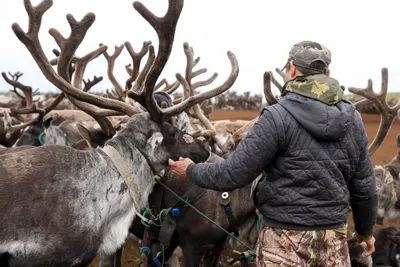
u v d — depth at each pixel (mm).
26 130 5848
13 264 2287
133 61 4738
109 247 2738
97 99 3033
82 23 2920
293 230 2268
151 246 3623
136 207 2842
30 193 2330
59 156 2512
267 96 3762
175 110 3021
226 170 2293
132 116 3035
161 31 2699
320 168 2227
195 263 3527
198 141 3102
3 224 2234
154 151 2949
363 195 2443
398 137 5203
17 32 2771
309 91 2219
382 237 4148
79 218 2469
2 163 2373
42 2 2814
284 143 2238
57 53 4809
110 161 2729
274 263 2301
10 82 7656
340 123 2166
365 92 4426
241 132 4426
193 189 3439
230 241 4070
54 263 2381
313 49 2283
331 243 2279
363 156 2373
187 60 4250
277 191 2293
